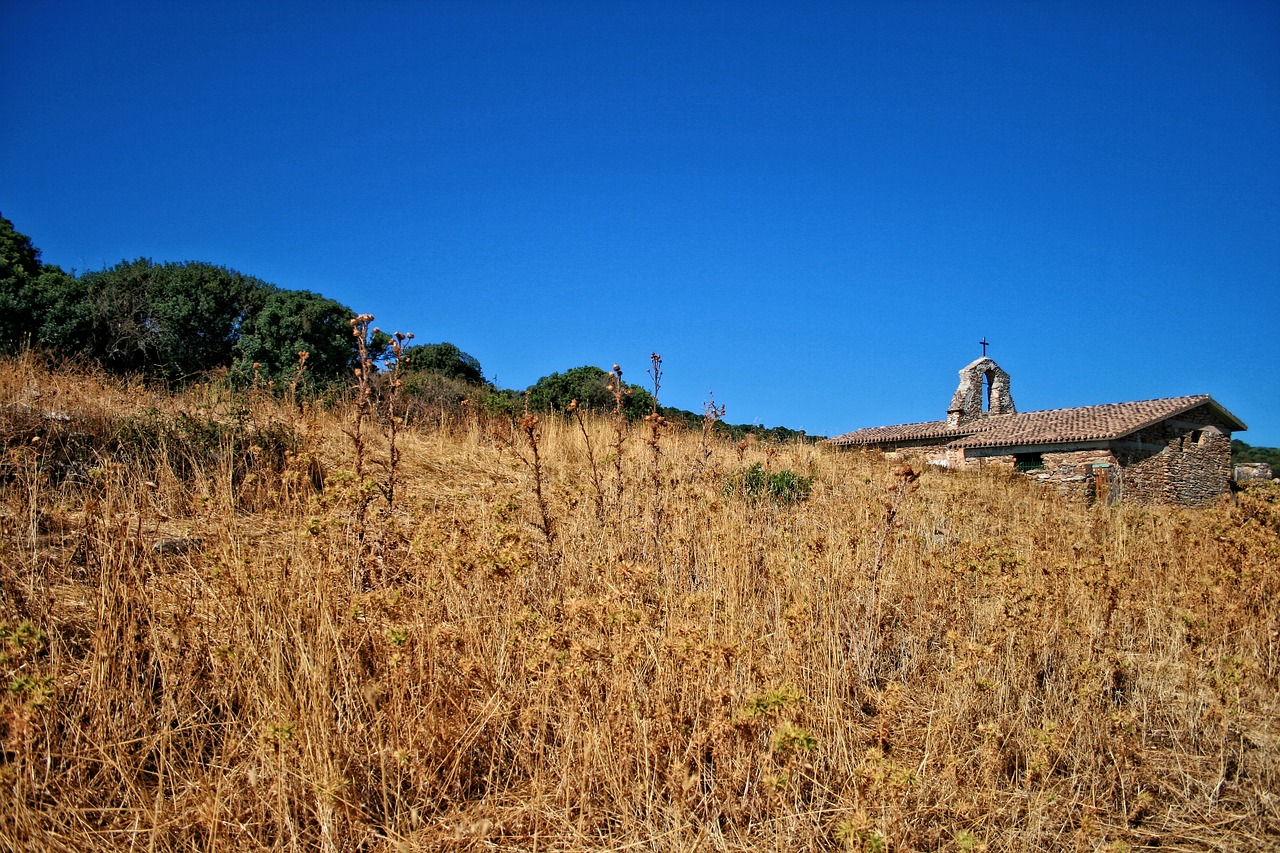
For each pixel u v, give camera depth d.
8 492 5.32
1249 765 3.80
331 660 3.63
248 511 6.05
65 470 5.98
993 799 3.37
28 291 15.26
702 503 6.93
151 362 16.17
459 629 4.04
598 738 3.39
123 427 6.75
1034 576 5.65
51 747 3.18
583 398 17.44
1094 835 3.17
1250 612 5.32
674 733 3.55
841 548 5.96
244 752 3.23
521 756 3.50
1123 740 3.94
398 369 5.66
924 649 4.89
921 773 3.49
